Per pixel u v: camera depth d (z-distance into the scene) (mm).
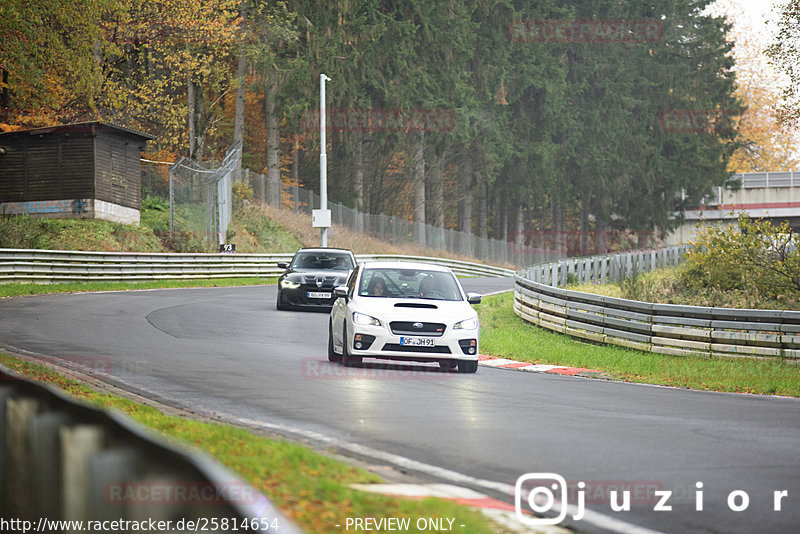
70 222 113438
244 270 124250
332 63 165000
